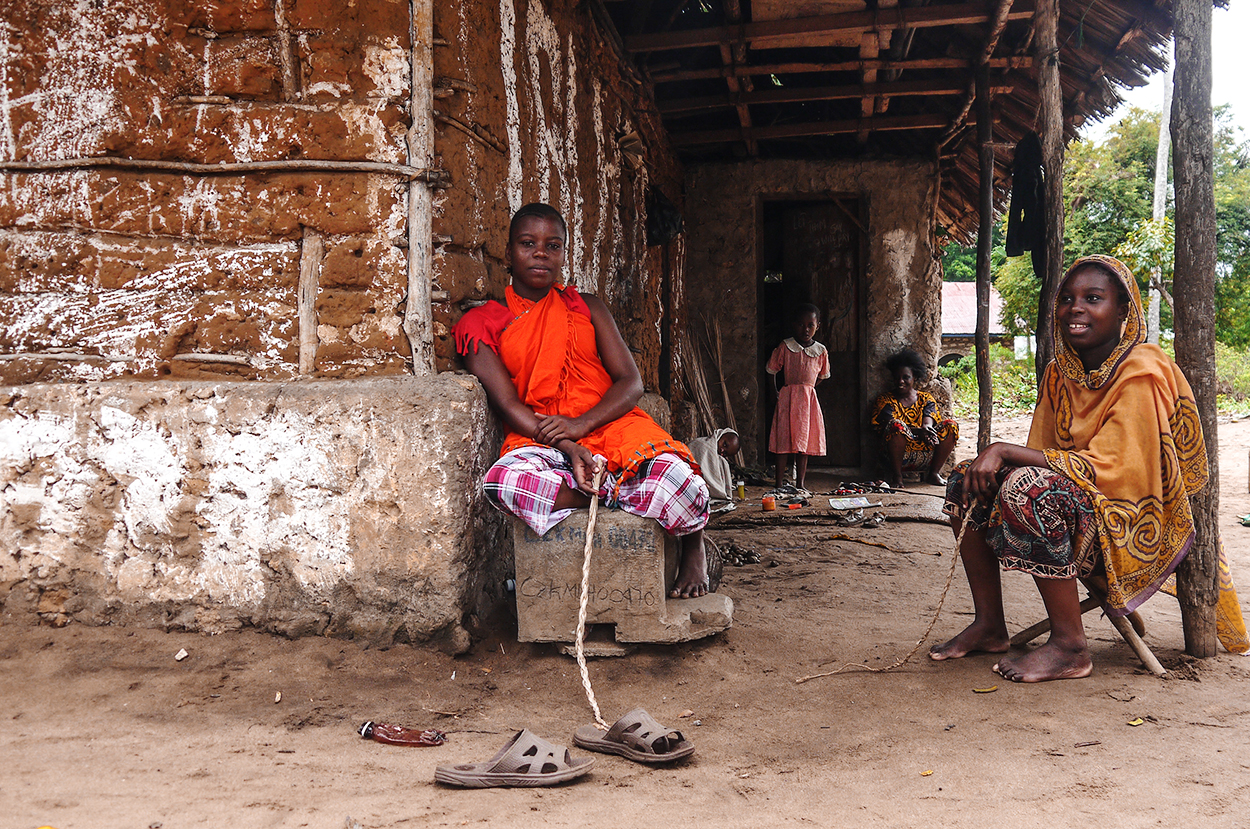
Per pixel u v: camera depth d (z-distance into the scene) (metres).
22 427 3.20
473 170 3.61
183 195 3.21
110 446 3.18
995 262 25.09
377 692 2.81
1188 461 3.06
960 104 7.78
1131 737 2.45
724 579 4.66
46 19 3.17
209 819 1.82
